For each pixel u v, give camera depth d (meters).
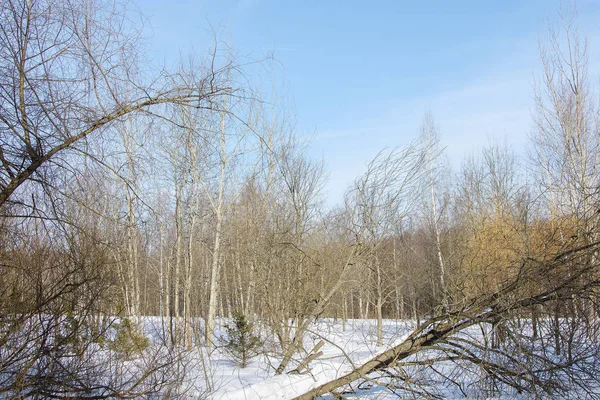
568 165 12.65
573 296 6.91
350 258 11.17
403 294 17.83
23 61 4.02
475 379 7.01
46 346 4.80
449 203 19.34
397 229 13.43
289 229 12.66
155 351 6.63
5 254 4.44
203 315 13.09
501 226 11.56
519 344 6.59
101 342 5.52
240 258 14.51
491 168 18.55
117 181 4.89
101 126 4.52
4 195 4.01
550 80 14.01
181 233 13.73
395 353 7.39
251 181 14.50
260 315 11.46
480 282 9.56
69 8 4.28
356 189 11.61
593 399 6.58
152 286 17.86
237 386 8.20
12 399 4.44
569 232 8.15
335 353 9.98
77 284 4.87
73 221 4.60
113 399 5.35
